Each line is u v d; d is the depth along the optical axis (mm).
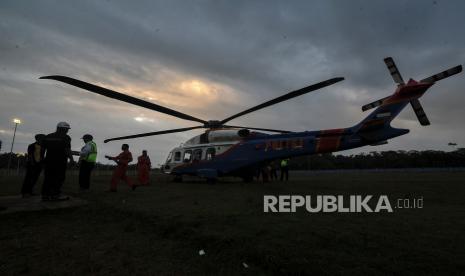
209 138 14234
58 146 5980
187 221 3887
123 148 8633
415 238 3020
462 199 6605
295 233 3250
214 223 3787
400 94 10820
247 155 13109
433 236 3098
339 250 2645
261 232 3303
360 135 11477
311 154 12289
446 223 3791
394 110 10914
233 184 12719
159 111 11812
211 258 2699
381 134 11258
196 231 3400
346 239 2986
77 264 2602
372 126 11188
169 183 13664
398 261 2350
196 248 2980
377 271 2172
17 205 5277
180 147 15180
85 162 8703
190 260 2670
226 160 13430
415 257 2441
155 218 4156
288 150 12438
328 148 11875
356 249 2670
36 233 3645
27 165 6867
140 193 7785
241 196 7070
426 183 13734
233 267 2477
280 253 2580
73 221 4309
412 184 12711
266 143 12938
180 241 3236
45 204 5387
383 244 2811
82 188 8742
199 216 4234
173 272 2402
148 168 11836
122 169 8492
